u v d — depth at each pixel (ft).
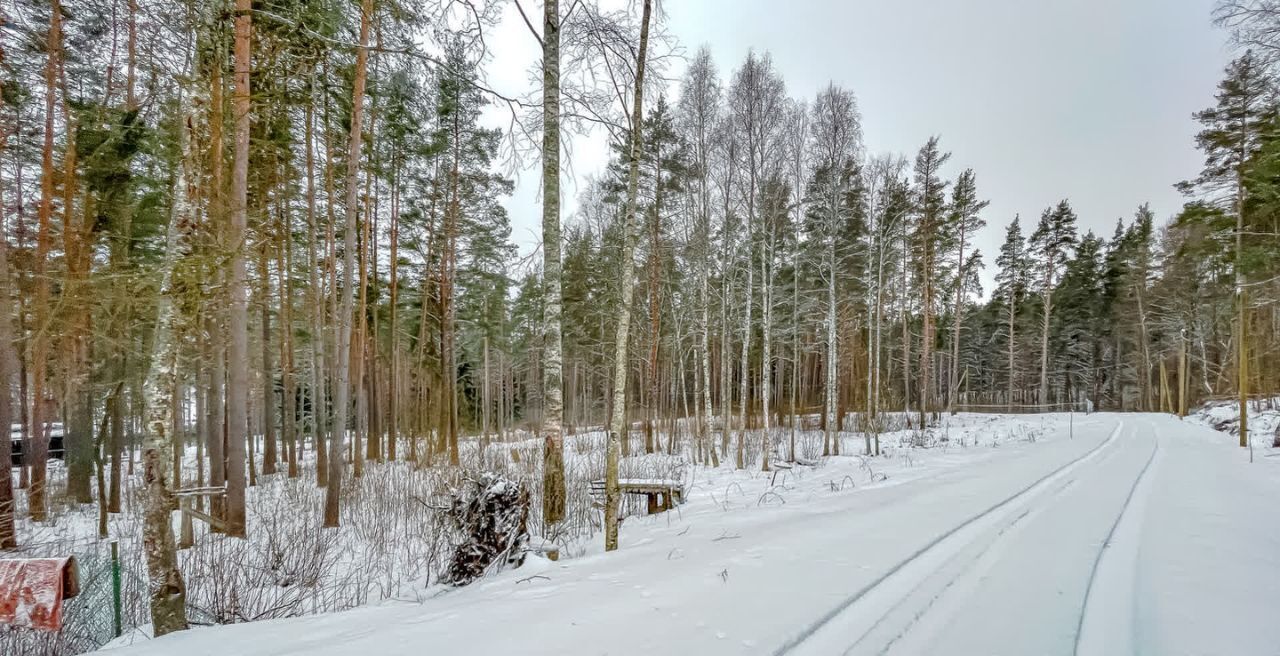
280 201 48.34
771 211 52.37
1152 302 123.24
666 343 73.46
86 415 40.81
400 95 45.21
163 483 14.52
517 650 9.17
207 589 17.72
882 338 103.45
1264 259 51.96
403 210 63.36
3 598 10.97
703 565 14.16
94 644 14.47
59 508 39.09
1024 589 12.25
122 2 33.60
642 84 21.80
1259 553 15.28
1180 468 35.01
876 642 9.43
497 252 68.33
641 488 30.45
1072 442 57.06
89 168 35.32
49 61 35.76
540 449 57.11
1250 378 86.48
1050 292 121.90
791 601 11.25
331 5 26.94
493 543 17.30
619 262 64.08
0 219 33.01
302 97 34.91
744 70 49.39
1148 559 14.65
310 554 22.39
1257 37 39.19
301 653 9.74
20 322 35.32
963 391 172.04
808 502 26.09
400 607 13.15
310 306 56.85
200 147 16.31
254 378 59.93
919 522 18.90
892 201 66.54
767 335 47.98
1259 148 56.13
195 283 15.62
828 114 56.34
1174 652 9.11
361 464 49.73
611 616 10.68
